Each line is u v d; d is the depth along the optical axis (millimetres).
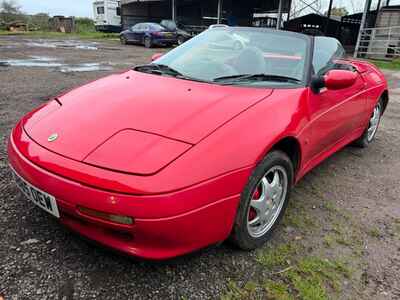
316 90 2605
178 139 1784
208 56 2891
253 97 2236
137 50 16516
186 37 19797
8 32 27969
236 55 2842
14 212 2402
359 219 2645
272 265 2076
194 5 29594
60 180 1709
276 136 2045
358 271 2074
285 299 1822
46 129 2031
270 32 3084
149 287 1848
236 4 28297
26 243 2104
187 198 1630
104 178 1630
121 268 1960
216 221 1795
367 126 4039
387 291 1937
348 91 3125
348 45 23672
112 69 9352
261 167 2008
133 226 1619
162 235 1644
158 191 1581
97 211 1642
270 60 2771
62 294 1763
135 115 1990
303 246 2275
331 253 2221
